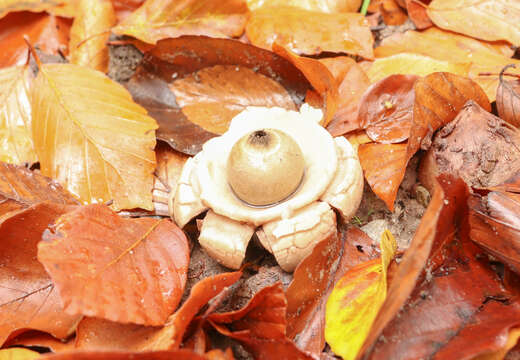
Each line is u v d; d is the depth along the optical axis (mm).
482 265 355
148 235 366
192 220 398
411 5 462
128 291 342
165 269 359
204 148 392
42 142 417
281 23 447
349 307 347
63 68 427
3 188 383
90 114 413
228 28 458
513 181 370
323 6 465
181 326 331
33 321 358
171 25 454
